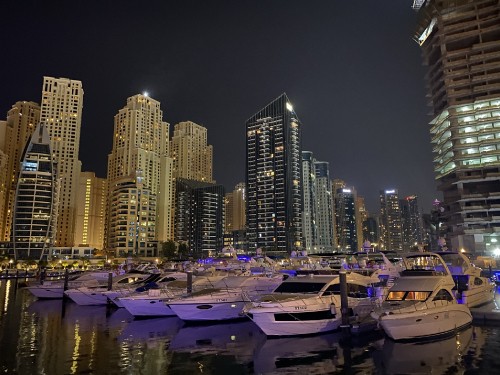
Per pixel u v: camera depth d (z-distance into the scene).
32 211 187.38
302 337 25.52
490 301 33.09
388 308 24.05
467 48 114.62
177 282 40.59
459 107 113.44
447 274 27.31
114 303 42.47
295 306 25.42
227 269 54.19
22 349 23.55
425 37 128.88
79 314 38.09
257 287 34.97
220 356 21.75
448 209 119.44
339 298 27.53
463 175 110.69
